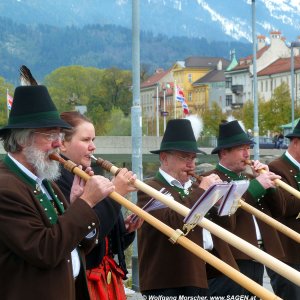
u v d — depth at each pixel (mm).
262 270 8250
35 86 5164
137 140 12930
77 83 112250
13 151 5141
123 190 5691
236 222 8031
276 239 8398
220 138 8312
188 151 7207
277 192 8336
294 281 4953
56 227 4906
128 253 14148
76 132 6273
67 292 5008
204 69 124000
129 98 105812
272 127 66188
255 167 8141
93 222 5016
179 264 7004
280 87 67438
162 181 7254
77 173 5418
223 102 112062
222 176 8273
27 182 5102
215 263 5227
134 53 12844
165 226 5441
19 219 4840
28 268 4898
